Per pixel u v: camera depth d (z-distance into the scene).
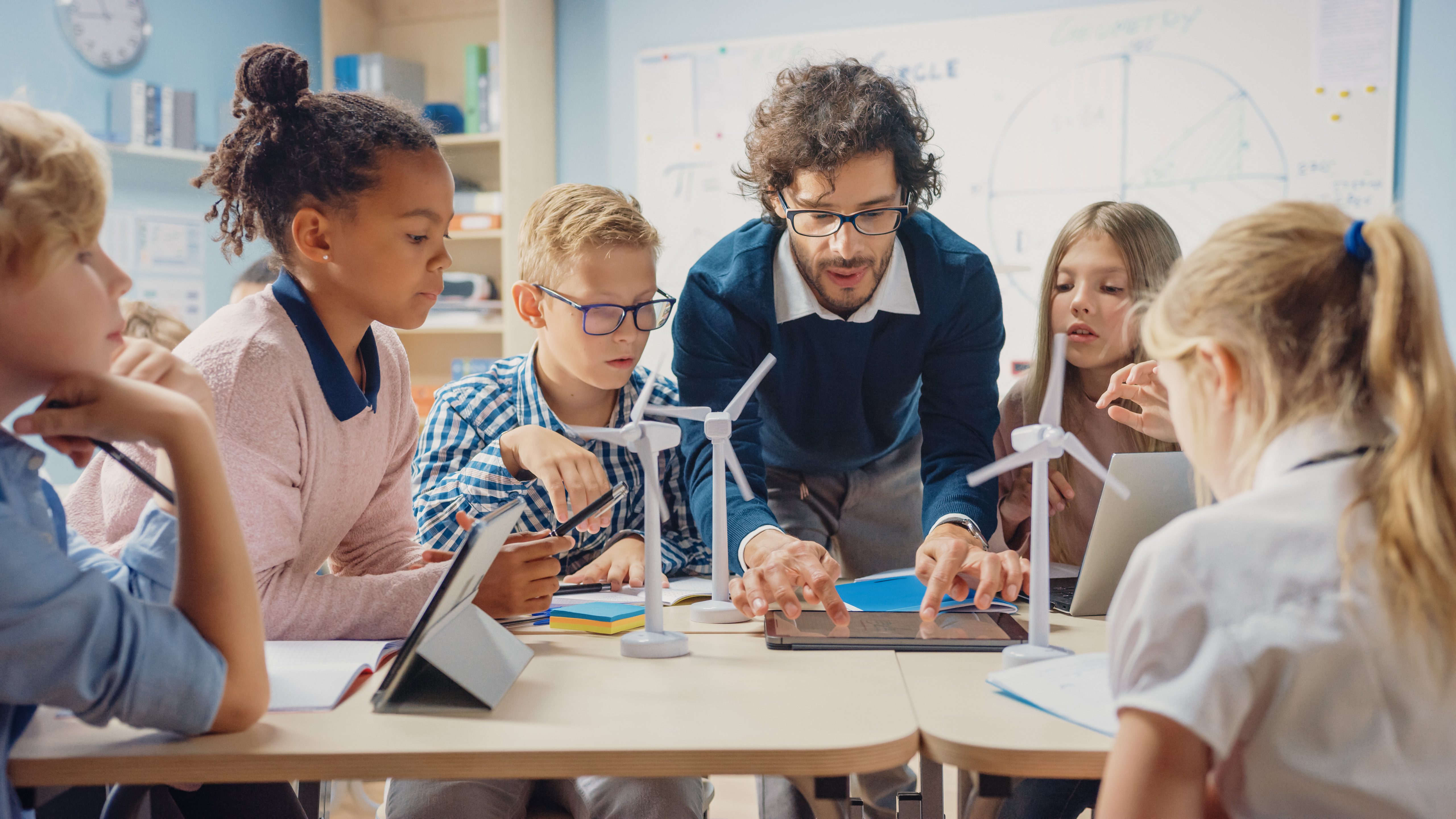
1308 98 2.78
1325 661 0.56
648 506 0.95
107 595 0.67
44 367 0.69
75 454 0.73
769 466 1.59
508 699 0.79
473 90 3.33
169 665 0.67
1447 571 0.55
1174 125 2.90
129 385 0.71
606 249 1.36
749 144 1.40
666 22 3.34
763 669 0.88
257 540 0.93
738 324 1.36
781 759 0.67
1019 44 3.02
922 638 0.96
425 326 3.36
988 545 1.29
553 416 1.42
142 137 3.07
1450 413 0.56
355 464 1.08
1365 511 0.58
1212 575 0.58
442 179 1.03
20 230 0.64
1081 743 0.68
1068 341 1.46
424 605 0.96
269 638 0.95
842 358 1.40
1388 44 2.70
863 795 1.06
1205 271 0.65
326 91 1.04
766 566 1.03
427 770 0.67
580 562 1.44
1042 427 0.88
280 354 0.98
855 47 3.16
